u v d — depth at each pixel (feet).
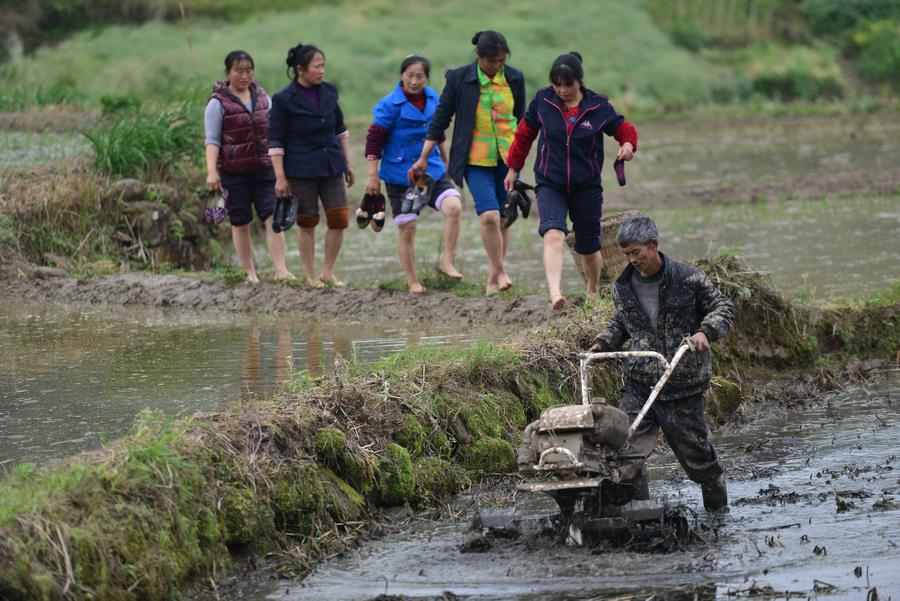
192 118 89.97
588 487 33.22
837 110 208.13
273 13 245.45
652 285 35.99
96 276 72.54
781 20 266.77
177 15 236.02
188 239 84.02
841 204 103.45
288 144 62.64
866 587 30.73
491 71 58.13
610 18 254.88
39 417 42.73
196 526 32.30
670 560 33.12
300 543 35.04
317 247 88.33
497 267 60.75
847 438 46.01
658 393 35.73
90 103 135.54
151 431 34.86
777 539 34.65
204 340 55.83
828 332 56.90
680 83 234.99
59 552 28.58
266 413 37.06
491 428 42.86
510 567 32.96
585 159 52.65
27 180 81.76
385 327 57.36
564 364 47.34
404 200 60.54
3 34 221.25
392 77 222.48
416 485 38.96
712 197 110.73
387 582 32.35
